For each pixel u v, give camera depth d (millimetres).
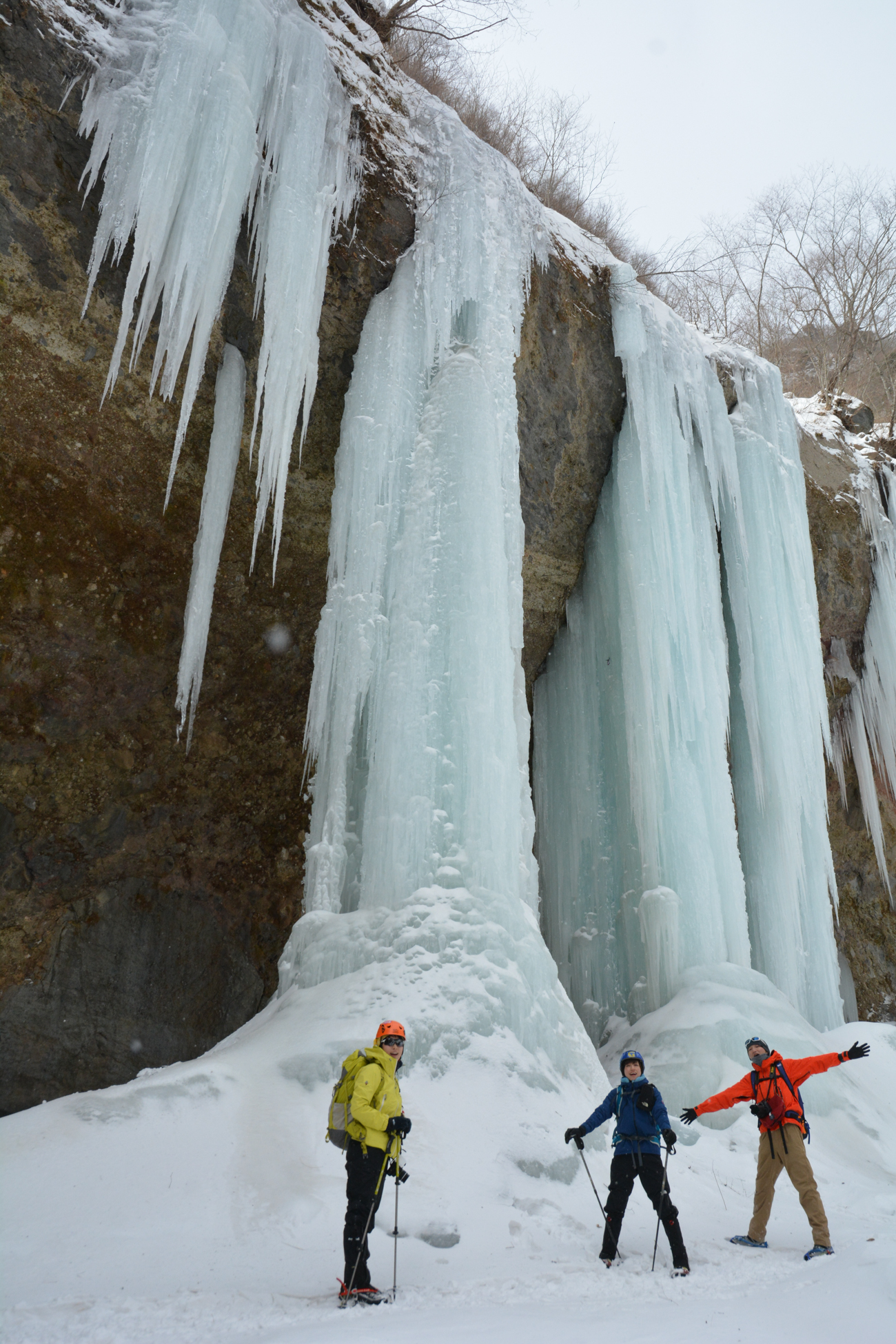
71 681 8148
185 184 7383
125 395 8000
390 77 10039
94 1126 4875
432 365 9156
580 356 11125
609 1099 4441
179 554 8758
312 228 8250
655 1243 4230
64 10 7172
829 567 14781
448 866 7098
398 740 7492
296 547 9711
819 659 12656
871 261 23234
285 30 8422
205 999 8695
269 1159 4762
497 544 8359
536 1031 6527
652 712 10695
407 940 6617
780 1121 4719
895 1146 8297
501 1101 5715
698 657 11047
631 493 11367
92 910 8211
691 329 12836
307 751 8211
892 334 23031
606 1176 5562
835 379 21172
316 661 8211
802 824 12219
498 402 9219
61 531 7957
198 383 7676
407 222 9414
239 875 9312
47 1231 3988
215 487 8234
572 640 12445
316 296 8352
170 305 7250
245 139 7730
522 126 14125
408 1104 5465
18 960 7684
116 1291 3443
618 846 11352
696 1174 6520
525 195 10672
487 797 7332
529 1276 3785
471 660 7734
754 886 11930
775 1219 5586
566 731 12281
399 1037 3793
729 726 12656
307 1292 3471
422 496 8414
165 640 8734
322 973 6848
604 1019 10742
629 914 10742
